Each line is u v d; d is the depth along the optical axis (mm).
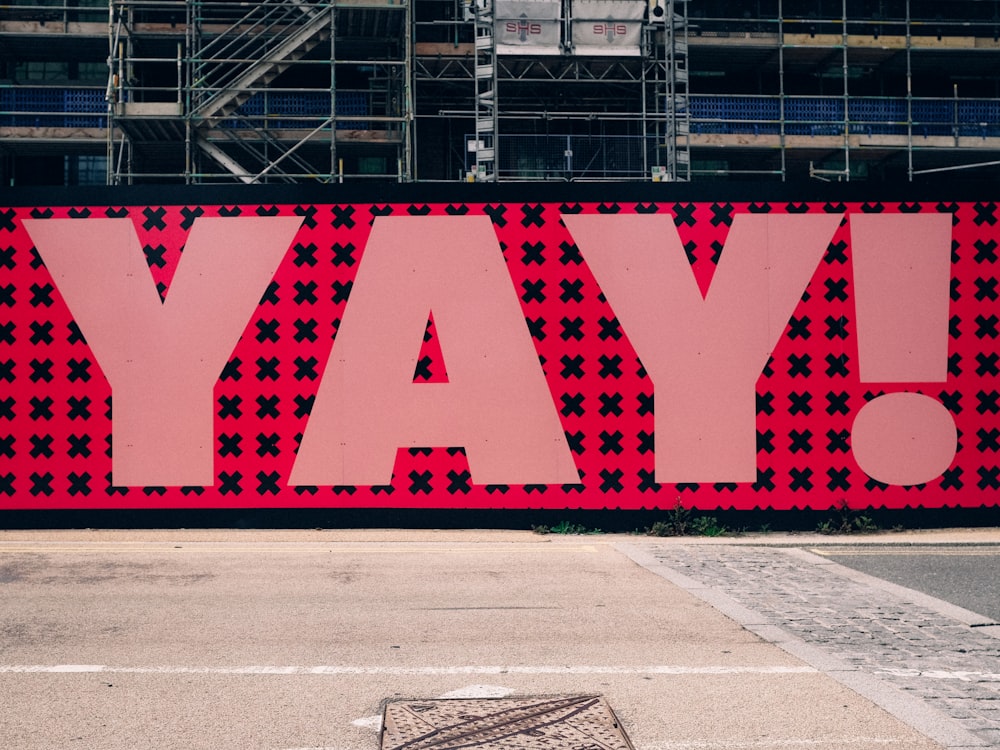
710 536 12164
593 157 26172
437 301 12352
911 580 9266
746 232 12445
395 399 12328
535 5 25828
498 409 12336
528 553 10789
